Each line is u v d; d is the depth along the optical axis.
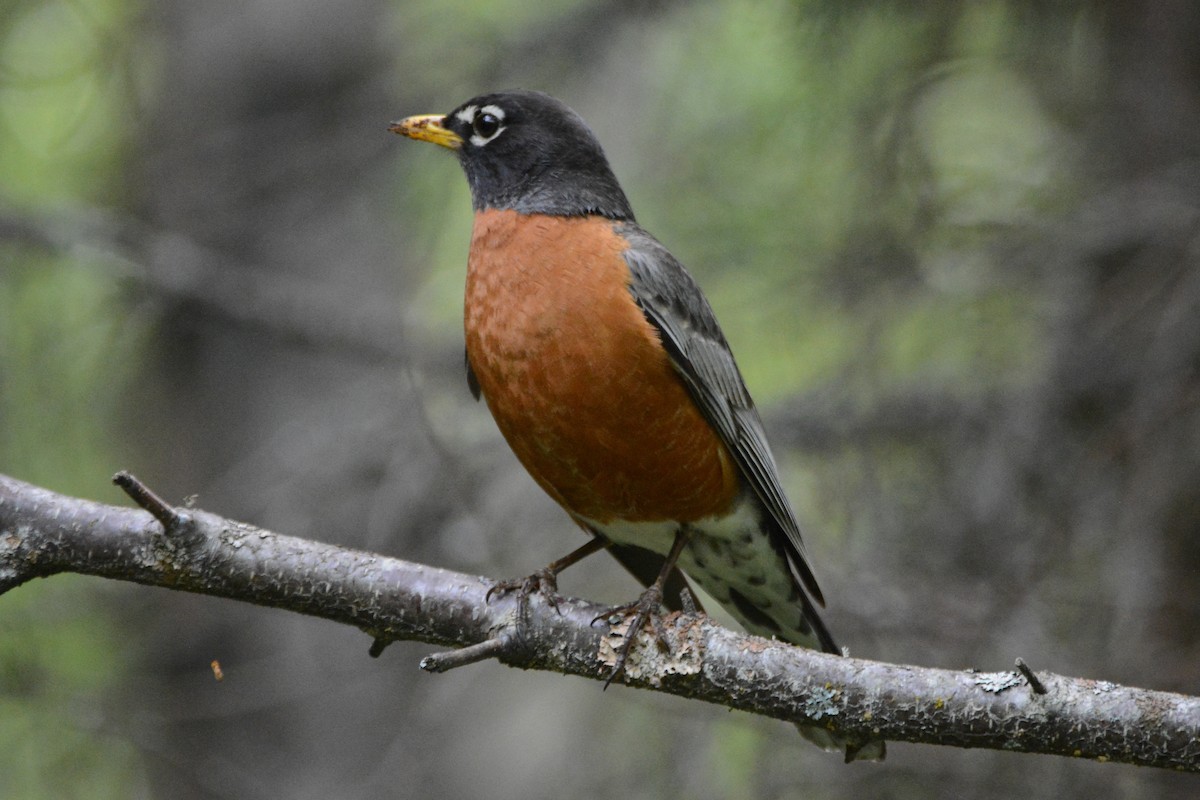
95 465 13.55
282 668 12.68
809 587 8.59
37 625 11.71
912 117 11.91
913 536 11.16
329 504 12.54
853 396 11.88
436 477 12.26
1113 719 6.17
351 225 14.02
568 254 8.05
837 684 6.53
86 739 11.73
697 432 8.09
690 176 13.16
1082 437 11.09
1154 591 10.05
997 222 11.62
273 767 12.62
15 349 13.21
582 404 7.92
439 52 13.73
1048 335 11.48
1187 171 11.27
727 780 10.91
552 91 13.66
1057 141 12.06
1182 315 10.55
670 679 6.79
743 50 13.43
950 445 11.55
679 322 8.13
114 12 14.18
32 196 14.56
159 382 13.88
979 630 10.13
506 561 12.05
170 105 14.01
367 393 13.66
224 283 13.41
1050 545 10.27
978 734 6.33
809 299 12.25
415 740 12.44
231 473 13.04
